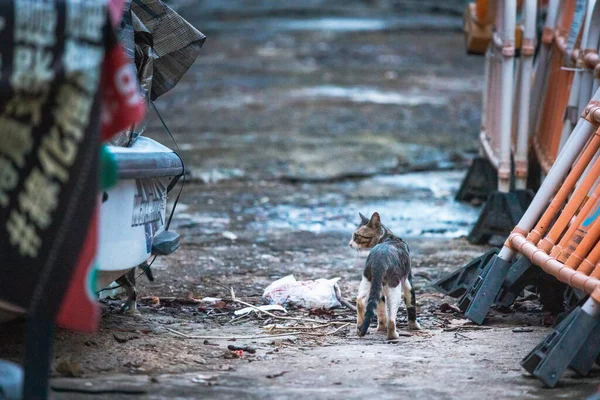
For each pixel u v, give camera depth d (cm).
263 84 3906
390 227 1697
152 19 1075
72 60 627
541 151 1548
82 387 780
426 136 2770
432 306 1155
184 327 1043
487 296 1054
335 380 833
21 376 694
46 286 640
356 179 2175
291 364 891
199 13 6862
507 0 1461
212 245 1540
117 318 1059
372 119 3077
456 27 6225
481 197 1892
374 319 1095
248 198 1939
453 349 951
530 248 1005
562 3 1509
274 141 2655
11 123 644
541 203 1057
